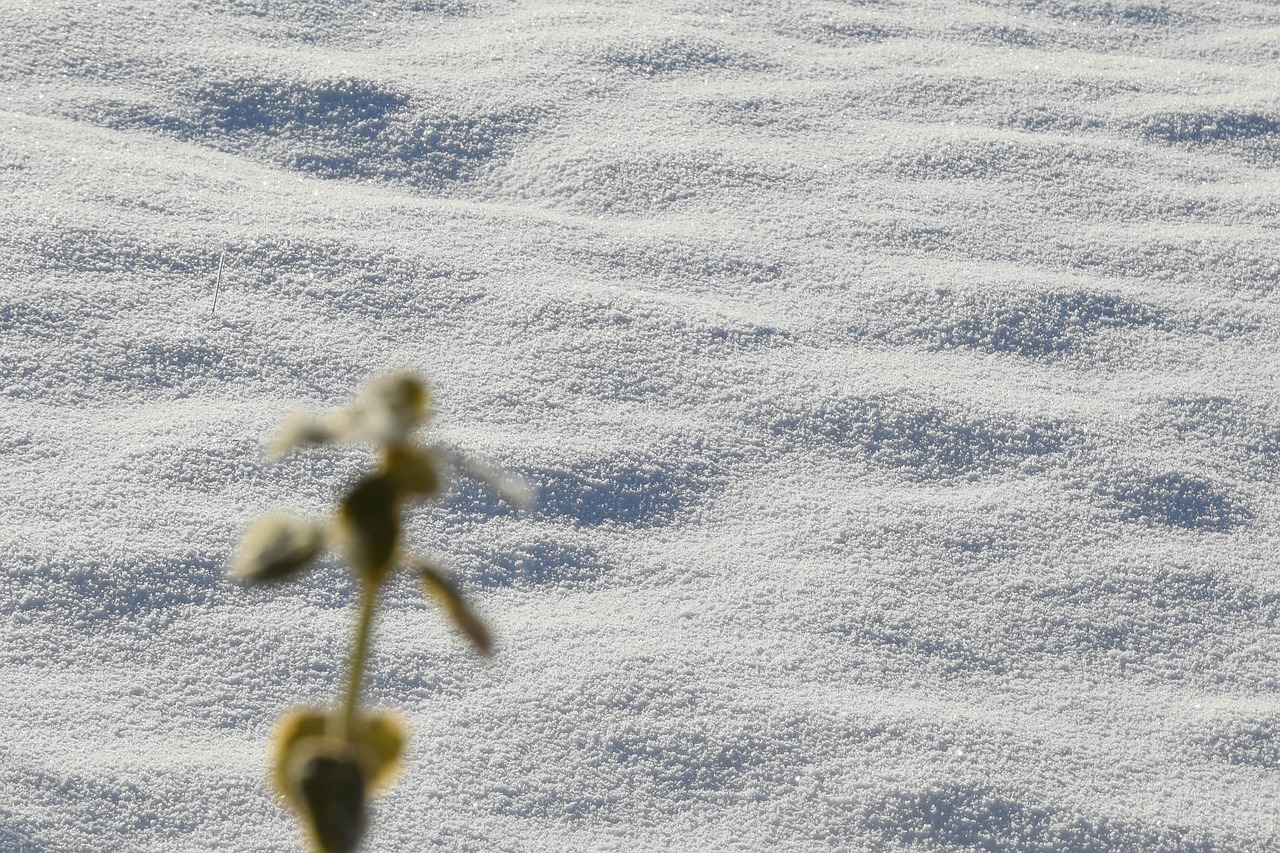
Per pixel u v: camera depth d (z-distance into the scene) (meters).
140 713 3.44
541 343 5.22
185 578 3.90
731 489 4.61
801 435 4.88
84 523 4.03
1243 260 6.26
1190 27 9.19
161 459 4.36
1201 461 4.92
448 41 8.01
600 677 3.67
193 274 5.36
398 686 3.60
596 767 3.41
